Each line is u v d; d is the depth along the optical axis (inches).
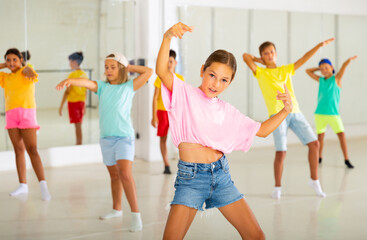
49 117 227.6
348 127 323.6
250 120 95.8
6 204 167.2
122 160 140.1
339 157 260.4
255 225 93.0
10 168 222.7
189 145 92.3
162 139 216.7
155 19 243.0
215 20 266.5
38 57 222.4
